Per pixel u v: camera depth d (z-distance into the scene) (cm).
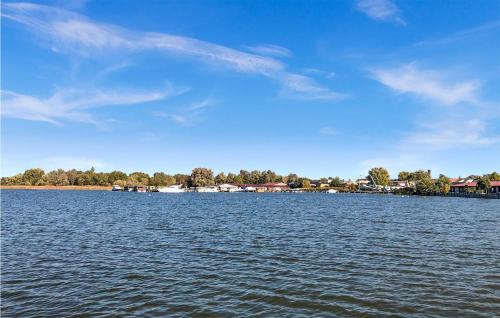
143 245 3538
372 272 2503
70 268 2619
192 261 2842
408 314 1745
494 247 3425
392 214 7400
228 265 2712
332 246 3488
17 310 1791
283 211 8356
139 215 6981
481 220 6044
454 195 18562
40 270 2558
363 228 4897
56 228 4819
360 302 1905
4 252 3173
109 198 15775
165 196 19700
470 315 1734
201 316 1722
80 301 1922
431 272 2500
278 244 3603
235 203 12425
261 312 1769
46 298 1967
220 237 4062
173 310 1794
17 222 5509
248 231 4588
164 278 2358
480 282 2258
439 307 1833
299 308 1822
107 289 2127
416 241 3769
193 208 9394
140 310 1792
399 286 2180
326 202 13350
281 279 2334
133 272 2508
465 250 3275
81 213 7375
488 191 18662
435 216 6875
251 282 2266
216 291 2089
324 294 2033
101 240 3831
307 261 2841
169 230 4666
